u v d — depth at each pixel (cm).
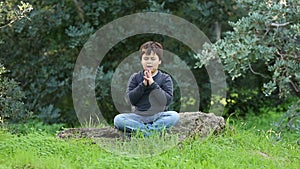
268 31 916
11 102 931
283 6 909
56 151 676
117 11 1187
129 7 1199
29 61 1216
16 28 1139
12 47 1205
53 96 1223
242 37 902
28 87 1230
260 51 870
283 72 895
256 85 1232
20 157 621
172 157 654
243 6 957
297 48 886
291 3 903
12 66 1215
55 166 597
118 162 611
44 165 602
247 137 799
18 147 675
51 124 1186
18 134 874
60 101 1243
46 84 1202
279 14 891
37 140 706
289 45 898
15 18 889
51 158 624
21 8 877
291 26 845
